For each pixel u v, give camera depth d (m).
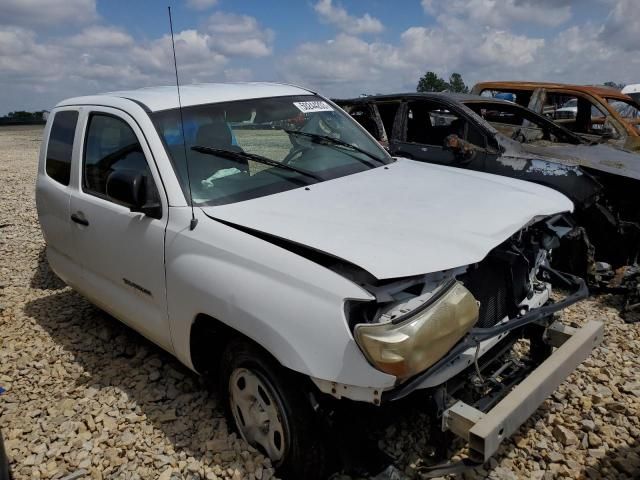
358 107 7.40
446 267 2.44
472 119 6.20
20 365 4.23
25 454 3.23
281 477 2.83
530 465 2.95
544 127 6.68
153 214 3.28
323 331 2.39
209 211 3.08
